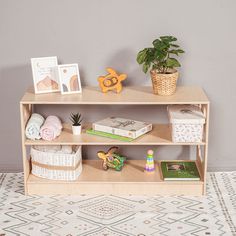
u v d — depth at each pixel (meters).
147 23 2.32
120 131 2.24
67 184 2.25
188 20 2.31
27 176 2.28
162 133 2.31
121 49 2.36
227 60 2.36
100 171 2.35
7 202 2.19
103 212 2.10
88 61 2.37
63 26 2.33
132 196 2.24
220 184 2.36
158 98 2.18
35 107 2.43
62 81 2.25
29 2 2.30
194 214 2.07
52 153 2.22
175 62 2.17
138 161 2.47
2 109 2.45
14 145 2.50
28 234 1.93
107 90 2.29
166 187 2.25
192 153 2.49
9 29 2.33
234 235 1.91
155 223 2.00
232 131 2.46
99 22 2.32
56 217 2.06
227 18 2.31
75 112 2.45
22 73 2.39
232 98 2.42
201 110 2.34
